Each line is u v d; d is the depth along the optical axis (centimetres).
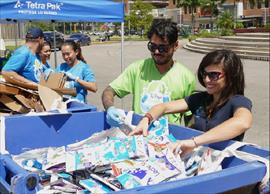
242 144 193
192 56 2569
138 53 2808
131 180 166
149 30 299
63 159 182
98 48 3472
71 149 206
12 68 448
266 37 2791
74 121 264
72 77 483
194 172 185
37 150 217
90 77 506
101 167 180
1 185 157
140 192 136
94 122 270
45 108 296
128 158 187
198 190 146
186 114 286
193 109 249
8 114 296
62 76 352
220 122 224
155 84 308
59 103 295
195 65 1950
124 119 247
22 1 582
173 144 194
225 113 223
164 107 245
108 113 257
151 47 298
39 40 491
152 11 6906
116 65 1927
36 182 148
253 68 1778
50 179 174
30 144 250
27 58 458
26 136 248
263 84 1259
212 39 3259
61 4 614
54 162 182
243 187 160
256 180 161
